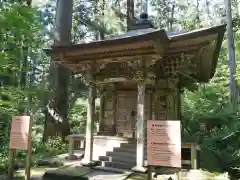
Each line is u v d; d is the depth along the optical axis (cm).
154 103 935
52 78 1239
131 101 980
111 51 677
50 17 1775
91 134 743
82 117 1891
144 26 830
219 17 2591
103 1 2017
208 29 586
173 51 715
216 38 607
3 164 738
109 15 1928
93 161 732
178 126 413
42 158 866
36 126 1616
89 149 735
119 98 1004
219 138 1114
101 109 1020
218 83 1848
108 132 986
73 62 762
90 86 768
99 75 772
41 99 1270
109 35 1891
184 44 660
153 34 564
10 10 645
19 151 862
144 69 669
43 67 2020
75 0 2014
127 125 969
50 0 1805
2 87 818
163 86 890
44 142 1125
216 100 1702
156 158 418
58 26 1238
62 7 1248
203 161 829
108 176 614
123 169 675
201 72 927
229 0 1527
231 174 734
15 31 698
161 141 420
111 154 772
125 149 777
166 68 799
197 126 1553
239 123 1013
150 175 421
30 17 707
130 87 988
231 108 1392
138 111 673
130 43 604
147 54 650
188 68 820
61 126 1188
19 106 1078
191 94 1667
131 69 716
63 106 1216
